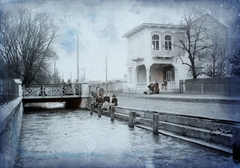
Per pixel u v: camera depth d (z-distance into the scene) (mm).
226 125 7156
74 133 10125
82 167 5957
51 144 8234
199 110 11750
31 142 8555
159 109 12664
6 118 4602
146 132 9758
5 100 7848
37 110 20984
